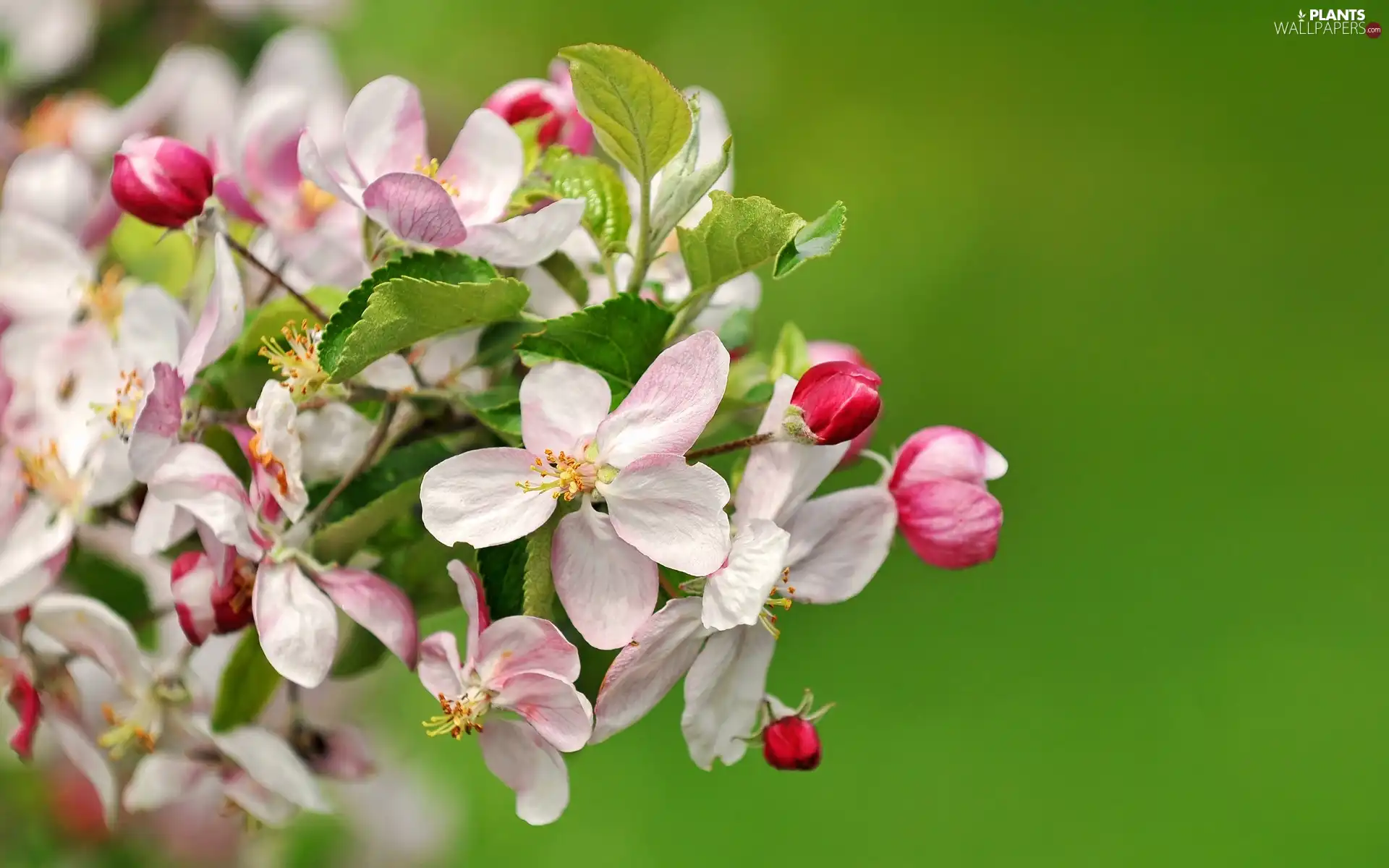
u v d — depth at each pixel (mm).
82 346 730
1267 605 1750
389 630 694
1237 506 1820
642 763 1534
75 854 860
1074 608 1744
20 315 754
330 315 714
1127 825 1571
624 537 682
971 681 1672
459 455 683
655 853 1480
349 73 1319
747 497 691
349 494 707
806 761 706
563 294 721
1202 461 1864
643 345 695
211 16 983
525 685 685
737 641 697
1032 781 1603
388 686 1037
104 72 975
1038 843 1560
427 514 682
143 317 713
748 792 1539
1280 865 1547
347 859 923
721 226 691
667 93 686
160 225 715
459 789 1315
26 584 725
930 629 1712
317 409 706
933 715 1636
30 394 729
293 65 819
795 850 1513
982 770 1597
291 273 739
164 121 856
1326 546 1797
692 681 694
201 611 701
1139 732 1647
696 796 1522
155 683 732
